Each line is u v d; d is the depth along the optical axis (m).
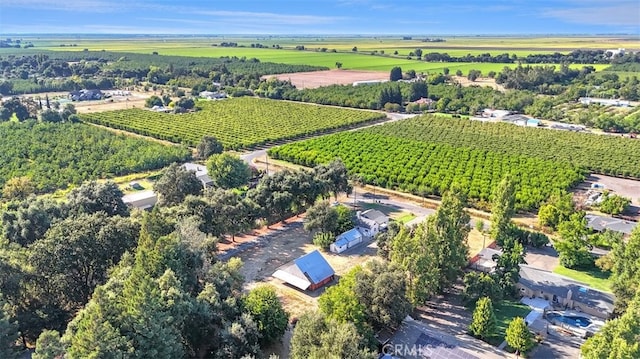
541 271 94.12
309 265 94.38
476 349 74.75
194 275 79.31
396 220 121.38
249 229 114.25
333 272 96.19
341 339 60.38
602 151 182.50
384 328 76.88
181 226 89.75
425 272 81.50
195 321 69.69
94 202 108.75
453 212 92.56
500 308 86.25
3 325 61.94
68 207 106.44
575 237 100.56
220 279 79.50
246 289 92.12
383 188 152.12
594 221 119.38
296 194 123.56
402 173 154.62
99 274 84.06
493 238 109.75
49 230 86.69
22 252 80.69
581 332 78.94
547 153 181.50
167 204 121.81
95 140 196.25
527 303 87.25
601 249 109.56
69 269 80.62
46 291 79.44
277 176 124.88
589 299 85.44
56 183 150.62
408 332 76.12
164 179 125.38
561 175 152.62
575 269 100.44
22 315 73.00
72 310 82.50
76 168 164.12
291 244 112.94
